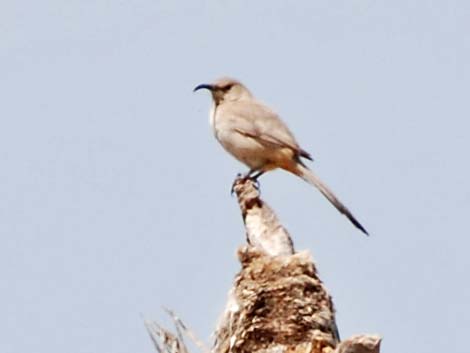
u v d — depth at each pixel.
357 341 10.34
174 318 12.33
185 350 12.20
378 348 10.34
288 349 11.95
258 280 12.33
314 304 12.14
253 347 12.07
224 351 12.30
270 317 12.12
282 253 13.01
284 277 12.29
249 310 12.16
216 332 12.53
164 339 12.22
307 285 12.20
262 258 12.51
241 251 12.59
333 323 12.20
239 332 12.16
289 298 12.13
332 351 11.80
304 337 12.01
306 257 12.38
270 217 13.63
